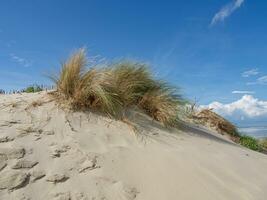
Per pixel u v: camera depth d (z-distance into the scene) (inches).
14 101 104.9
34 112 99.4
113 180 80.5
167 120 118.6
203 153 104.3
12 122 92.3
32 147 84.1
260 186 92.0
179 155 97.1
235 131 205.8
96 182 78.8
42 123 95.0
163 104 121.6
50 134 91.4
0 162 76.5
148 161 90.1
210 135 135.9
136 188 80.0
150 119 116.9
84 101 108.3
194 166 93.0
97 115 107.3
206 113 198.1
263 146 231.9
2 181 72.0
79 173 80.3
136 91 124.3
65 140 90.6
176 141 108.7
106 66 119.1
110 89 114.7
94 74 113.1
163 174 86.1
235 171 97.9
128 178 82.4
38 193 72.1
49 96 110.0
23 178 74.0
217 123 195.0
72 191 74.7
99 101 109.6
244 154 120.8
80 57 114.0
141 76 125.6
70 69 111.7
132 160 89.1
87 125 100.7
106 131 100.3
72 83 111.0
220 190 85.0
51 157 82.7
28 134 88.7
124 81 121.9
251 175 98.3
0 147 80.9
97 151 89.5
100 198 74.8
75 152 86.4
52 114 100.2
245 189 88.4
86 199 73.6
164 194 79.7
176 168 89.7
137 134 103.7
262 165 112.2
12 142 83.9
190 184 84.4
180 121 129.1
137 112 116.6
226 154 110.9
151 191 80.0
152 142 102.2
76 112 104.7
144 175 84.5
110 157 88.0
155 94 125.2
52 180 75.9
